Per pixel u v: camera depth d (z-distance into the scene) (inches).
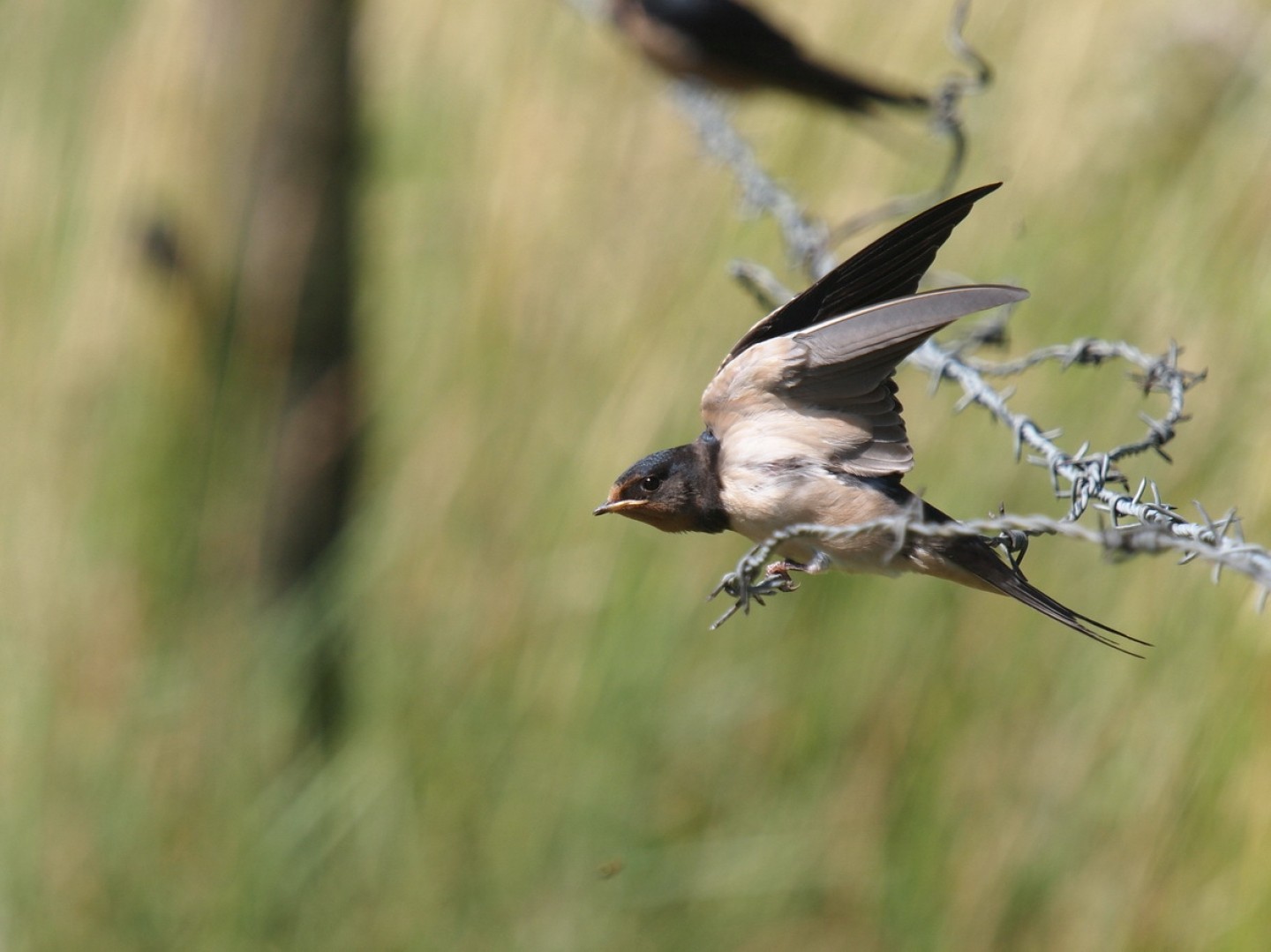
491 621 363.6
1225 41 359.6
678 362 374.6
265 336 400.8
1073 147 374.6
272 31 394.9
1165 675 314.0
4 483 410.9
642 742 347.3
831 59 452.4
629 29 426.6
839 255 366.9
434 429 390.6
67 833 359.3
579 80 436.5
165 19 434.3
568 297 393.4
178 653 384.8
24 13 457.7
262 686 367.9
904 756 334.3
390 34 459.2
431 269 414.0
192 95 404.2
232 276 400.8
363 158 406.3
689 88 423.5
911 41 439.8
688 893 340.2
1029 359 243.6
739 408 226.1
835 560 225.8
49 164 436.8
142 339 408.8
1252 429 313.0
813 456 221.0
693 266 385.1
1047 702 325.4
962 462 339.3
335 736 369.4
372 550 378.9
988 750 327.6
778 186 366.6
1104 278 346.0
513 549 370.3
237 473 399.2
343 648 370.6
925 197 340.2
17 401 420.8
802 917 336.5
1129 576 320.8
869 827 335.9
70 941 348.5
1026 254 357.4
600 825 345.1
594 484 368.2
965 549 218.8
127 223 410.0
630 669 350.3
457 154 434.3
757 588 227.3
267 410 400.8
